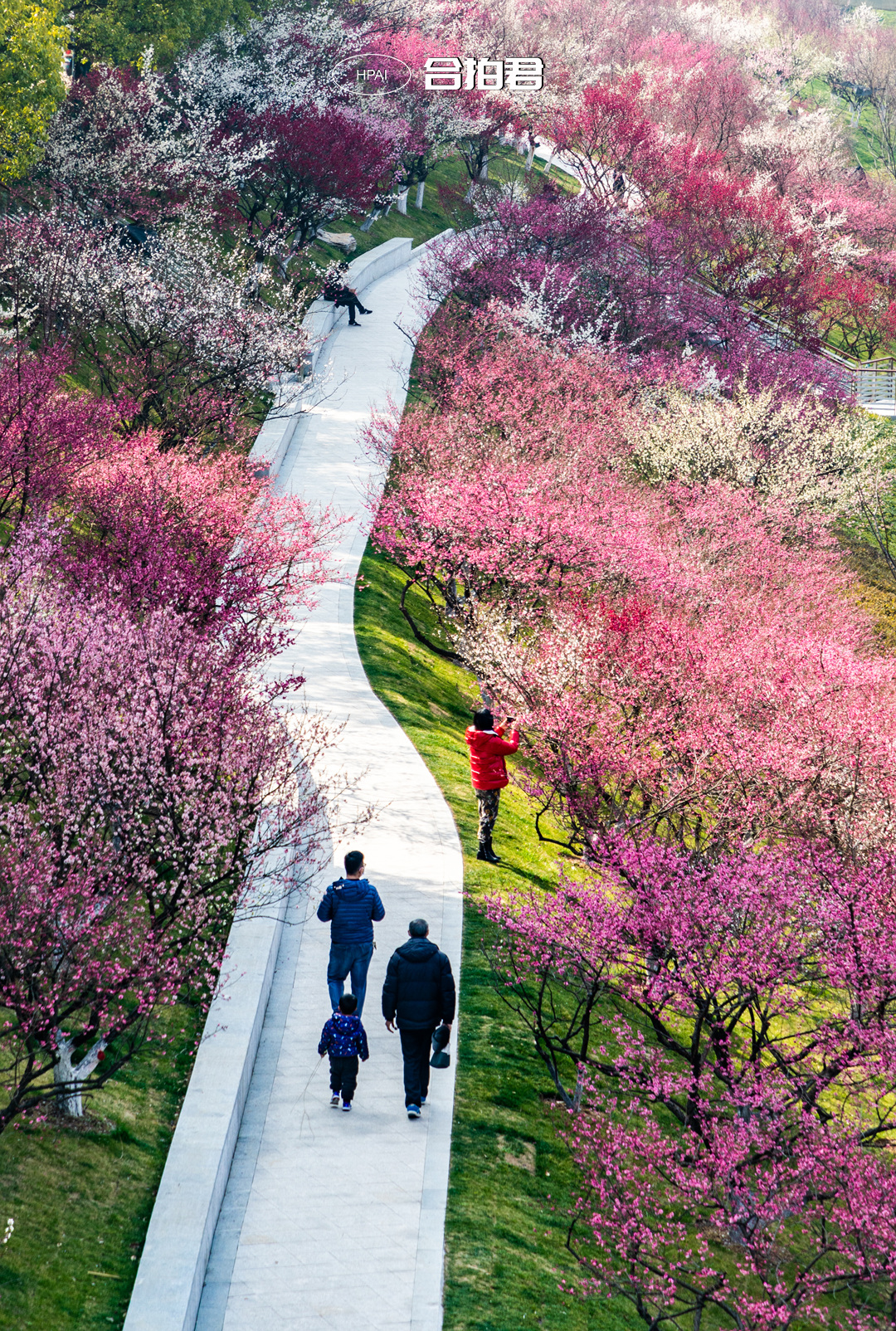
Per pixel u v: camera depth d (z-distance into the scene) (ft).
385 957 40.86
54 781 32.07
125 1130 31.22
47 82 99.35
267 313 90.12
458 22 236.63
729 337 160.56
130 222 108.27
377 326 145.07
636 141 209.05
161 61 139.95
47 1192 27.81
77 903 29.50
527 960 41.27
